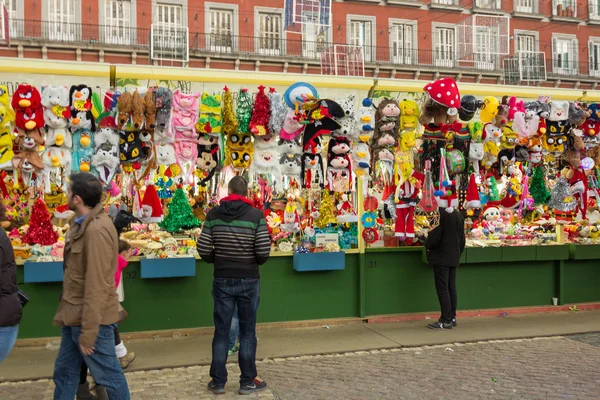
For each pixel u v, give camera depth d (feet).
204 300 19.76
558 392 14.02
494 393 13.92
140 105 17.11
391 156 20.02
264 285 20.49
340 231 21.77
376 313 21.95
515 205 24.29
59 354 10.44
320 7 72.38
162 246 19.52
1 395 13.66
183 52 72.59
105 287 9.94
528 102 20.99
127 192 20.68
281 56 78.23
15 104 16.39
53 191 18.76
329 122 19.22
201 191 21.91
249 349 13.70
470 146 20.54
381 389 14.15
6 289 10.66
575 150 22.40
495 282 23.56
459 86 22.00
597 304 24.76
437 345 18.47
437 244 20.52
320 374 15.33
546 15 94.48
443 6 88.17
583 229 25.50
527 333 20.04
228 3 78.38
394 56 86.38
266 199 21.47
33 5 69.97
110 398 10.44
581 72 96.17
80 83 18.47
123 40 73.00
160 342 18.56
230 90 19.80
